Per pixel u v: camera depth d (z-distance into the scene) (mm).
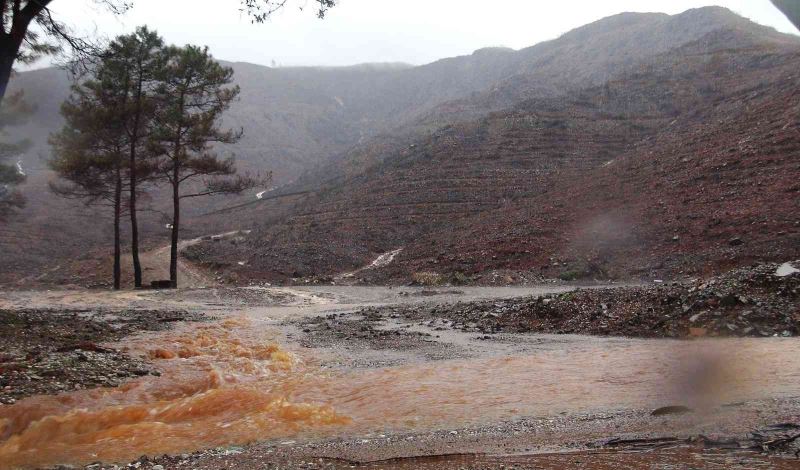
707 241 30656
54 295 28672
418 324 15320
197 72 34062
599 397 6148
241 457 4738
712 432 4309
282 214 76062
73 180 35062
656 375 7184
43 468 4781
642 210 37969
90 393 7148
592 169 56125
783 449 3742
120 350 10398
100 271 45625
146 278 42469
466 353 10219
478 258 38312
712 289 11938
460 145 70062
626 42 141375
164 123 33594
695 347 9242
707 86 72312
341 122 197750
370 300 26406
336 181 90062
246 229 73875
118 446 5238
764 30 107250
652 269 29922
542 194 51938
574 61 147875
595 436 4594
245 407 6512
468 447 4598
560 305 14016
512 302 16406
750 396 5512
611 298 13719
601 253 33656
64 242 67500
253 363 9492
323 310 21484
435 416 5812
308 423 5797
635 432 4590
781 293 11414
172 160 34875
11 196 46062
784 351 8250
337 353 10805
